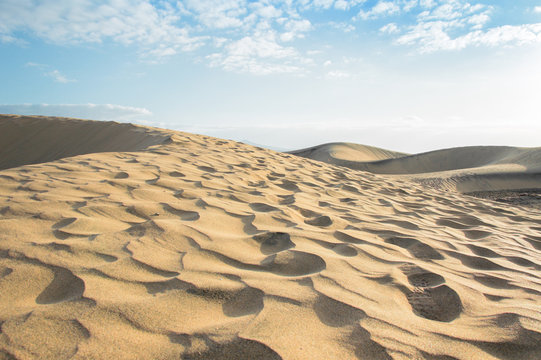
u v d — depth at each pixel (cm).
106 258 164
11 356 94
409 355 109
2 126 1459
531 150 3519
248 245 213
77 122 1471
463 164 4306
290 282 158
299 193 417
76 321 112
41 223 200
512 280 199
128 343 104
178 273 157
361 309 136
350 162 4303
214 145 867
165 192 322
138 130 1200
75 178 333
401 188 722
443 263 222
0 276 137
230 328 116
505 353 115
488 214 514
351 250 217
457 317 144
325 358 104
